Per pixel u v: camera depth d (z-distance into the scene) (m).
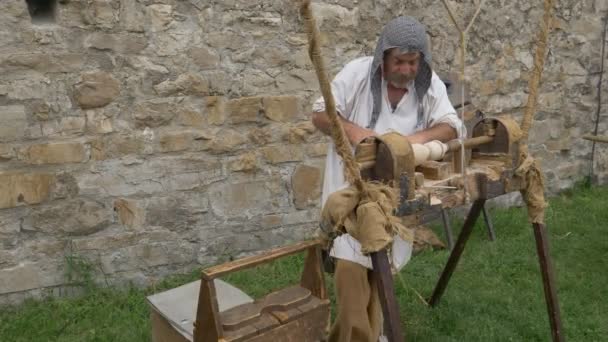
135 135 3.49
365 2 4.12
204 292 1.76
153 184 3.60
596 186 5.68
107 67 3.36
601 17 5.34
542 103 5.23
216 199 3.80
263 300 1.98
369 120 2.49
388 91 2.49
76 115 3.33
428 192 2.11
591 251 4.09
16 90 3.17
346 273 2.36
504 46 4.87
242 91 3.76
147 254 3.64
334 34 4.05
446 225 4.24
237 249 3.93
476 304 3.25
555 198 5.39
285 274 3.71
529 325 3.02
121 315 3.23
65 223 3.40
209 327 1.79
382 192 1.93
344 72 2.51
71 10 3.23
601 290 3.48
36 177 3.29
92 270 3.51
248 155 3.85
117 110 3.43
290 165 4.01
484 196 2.33
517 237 4.39
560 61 5.23
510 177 2.42
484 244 4.27
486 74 4.83
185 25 3.53
